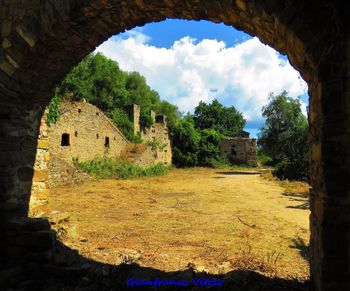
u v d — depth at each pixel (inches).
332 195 120.9
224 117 2255.2
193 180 987.9
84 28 180.7
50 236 207.2
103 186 717.3
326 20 117.6
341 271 121.0
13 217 220.1
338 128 119.6
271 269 218.5
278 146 1176.8
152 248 271.4
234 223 376.8
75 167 791.1
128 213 431.8
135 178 976.3
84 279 191.6
